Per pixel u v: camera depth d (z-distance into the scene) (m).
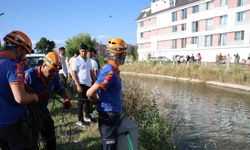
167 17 50.91
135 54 64.25
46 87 4.02
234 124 10.91
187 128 10.02
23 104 2.98
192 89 21.12
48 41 41.53
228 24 37.56
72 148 4.93
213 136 9.27
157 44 55.00
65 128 6.07
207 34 41.38
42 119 3.97
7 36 2.83
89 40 52.03
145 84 23.48
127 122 3.78
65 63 9.96
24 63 3.05
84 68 6.22
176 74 30.77
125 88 10.25
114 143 3.41
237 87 20.91
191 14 44.47
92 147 4.98
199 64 30.66
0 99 2.81
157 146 6.52
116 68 3.27
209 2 40.84
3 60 2.77
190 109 13.45
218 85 23.03
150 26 57.28
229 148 8.25
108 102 3.31
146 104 9.10
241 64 28.27
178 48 48.31
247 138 9.20
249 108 14.05
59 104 8.27
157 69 35.22
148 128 6.92
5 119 2.85
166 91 19.77
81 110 6.25
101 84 3.19
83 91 6.27
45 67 3.92
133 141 3.58
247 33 34.91
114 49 3.24
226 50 38.16
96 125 6.34
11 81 2.72
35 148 3.41
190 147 8.15
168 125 8.06
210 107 14.16
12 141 2.90
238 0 35.91
